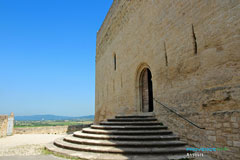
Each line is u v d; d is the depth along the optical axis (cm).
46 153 809
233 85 586
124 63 1625
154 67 1120
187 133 777
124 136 830
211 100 660
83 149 758
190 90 781
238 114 556
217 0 668
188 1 829
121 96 1638
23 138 1628
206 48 705
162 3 1059
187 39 821
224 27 633
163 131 871
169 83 946
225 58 620
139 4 1397
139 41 1360
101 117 2253
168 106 941
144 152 679
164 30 1023
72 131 2489
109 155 680
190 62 793
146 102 1347
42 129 2289
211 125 650
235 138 557
